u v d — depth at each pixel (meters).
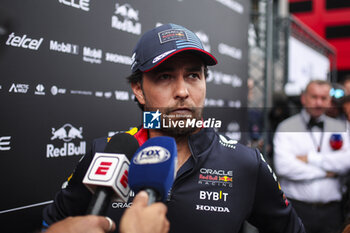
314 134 2.24
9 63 1.19
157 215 0.50
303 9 10.83
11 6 1.18
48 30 1.31
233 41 2.71
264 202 0.96
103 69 1.56
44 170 1.31
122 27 1.66
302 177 2.20
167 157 0.61
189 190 0.88
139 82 0.96
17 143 1.22
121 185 0.65
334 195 2.20
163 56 0.83
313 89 2.25
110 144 0.75
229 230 0.88
